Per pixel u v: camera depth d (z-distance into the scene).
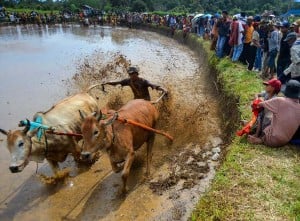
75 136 7.12
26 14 50.53
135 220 6.13
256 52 12.12
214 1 55.06
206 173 7.39
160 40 30.55
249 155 6.49
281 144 6.69
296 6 49.66
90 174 7.53
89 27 47.47
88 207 6.52
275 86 7.03
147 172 7.41
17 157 6.02
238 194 5.47
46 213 6.41
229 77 11.51
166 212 6.27
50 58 20.95
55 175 7.21
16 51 24.16
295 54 8.46
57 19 51.75
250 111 8.37
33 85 14.57
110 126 6.19
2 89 14.12
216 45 15.95
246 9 53.78
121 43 28.52
